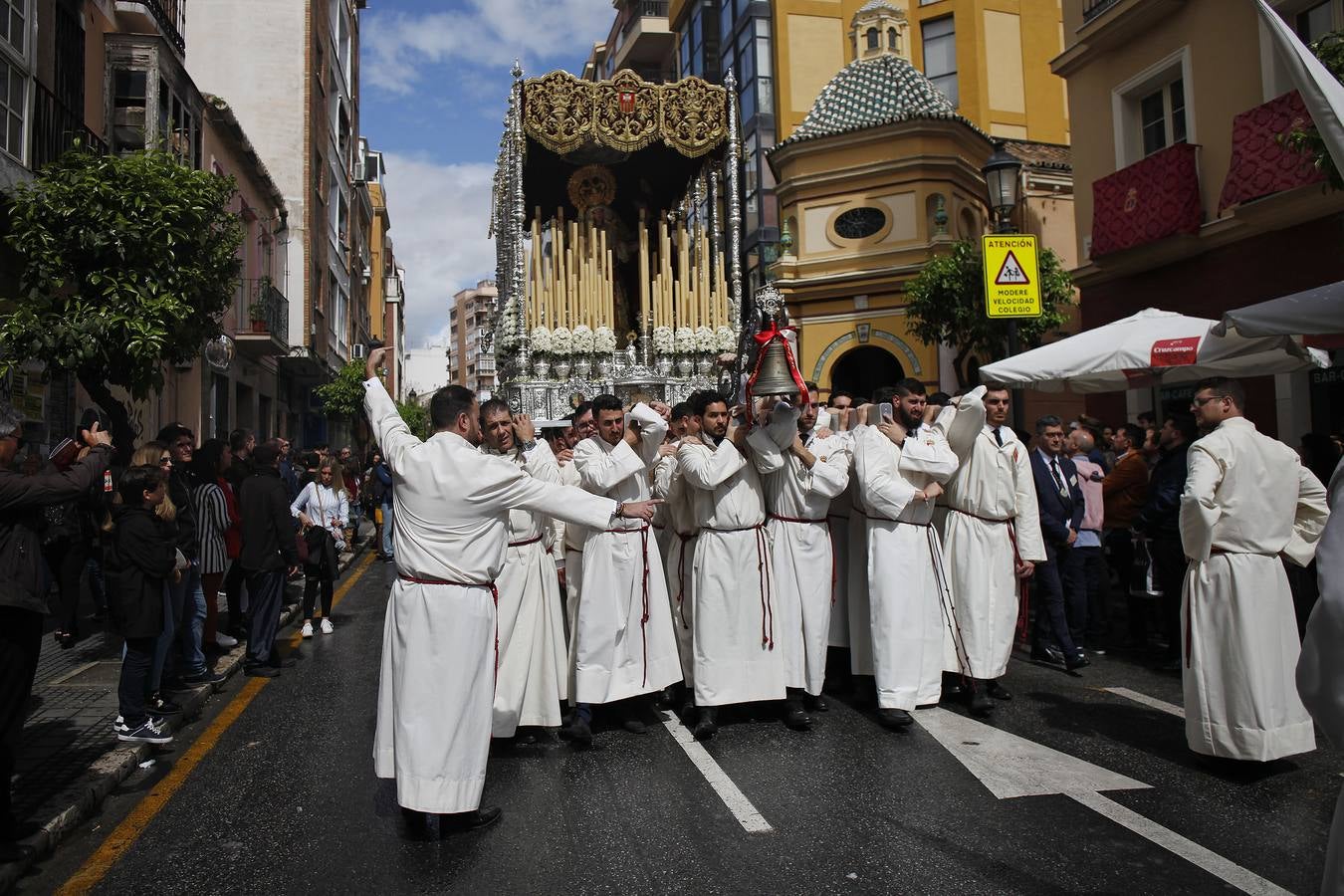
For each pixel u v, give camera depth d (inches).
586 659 208.5
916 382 218.7
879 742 202.8
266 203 819.4
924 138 642.8
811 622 220.2
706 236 446.0
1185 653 185.2
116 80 502.0
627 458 207.8
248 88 935.0
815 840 150.6
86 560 330.3
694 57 1002.7
